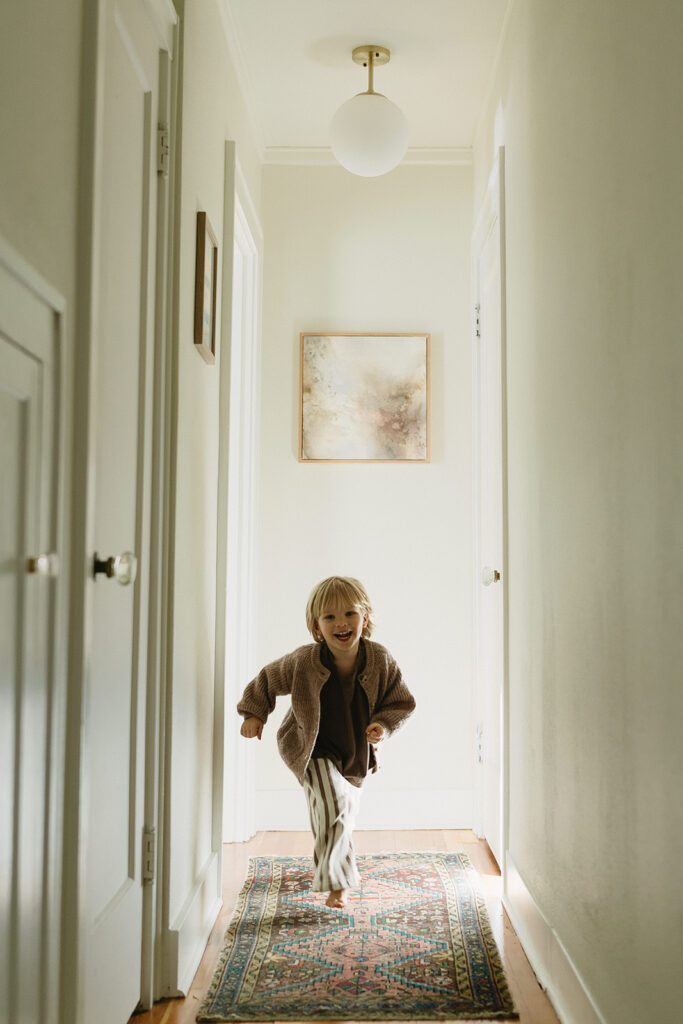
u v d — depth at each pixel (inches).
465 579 154.6
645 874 58.1
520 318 108.3
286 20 120.3
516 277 111.7
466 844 141.1
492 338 139.1
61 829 56.2
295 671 113.9
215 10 109.3
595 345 71.7
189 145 91.9
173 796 85.9
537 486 96.8
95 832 64.5
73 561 58.2
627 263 62.5
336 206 158.2
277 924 104.2
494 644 135.6
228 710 143.6
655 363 56.0
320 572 154.7
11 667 47.3
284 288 157.4
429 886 118.3
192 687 95.5
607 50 68.2
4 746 46.2
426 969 91.7
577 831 77.4
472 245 154.9
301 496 155.3
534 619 98.2
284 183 158.6
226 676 144.3
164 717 84.4
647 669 57.8
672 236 52.7
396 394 155.9
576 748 78.0
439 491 155.3
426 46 126.9
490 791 137.7
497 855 130.3
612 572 66.4
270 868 126.6
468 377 156.6
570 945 79.4
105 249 65.2
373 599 154.3
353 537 154.8
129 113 72.6
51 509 53.8
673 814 52.6
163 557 84.4
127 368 72.6
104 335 65.2
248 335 149.5
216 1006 82.7
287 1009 82.3
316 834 107.0
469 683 153.1
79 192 58.8
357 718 115.0
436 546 154.8
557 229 87.1
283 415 156.3
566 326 82.8
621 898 63.7
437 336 157.0
